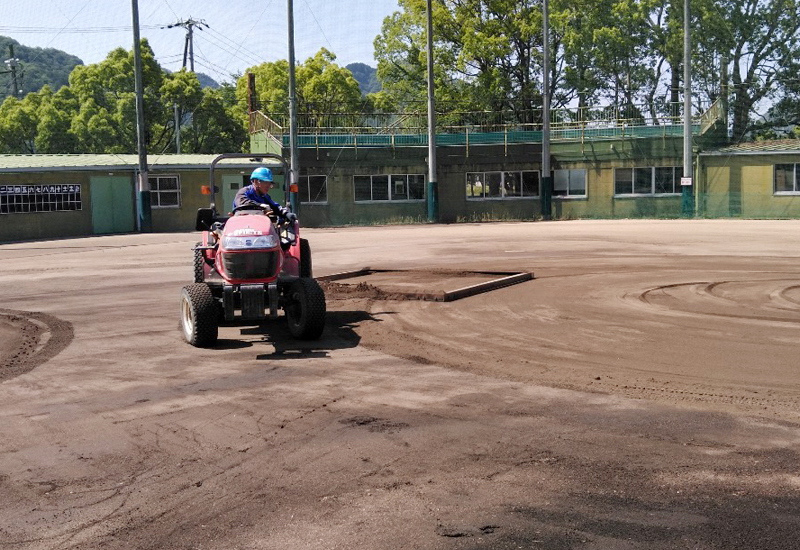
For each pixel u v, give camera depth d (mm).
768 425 6203
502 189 42969
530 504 4777
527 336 9773
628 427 6195
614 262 17938
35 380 8242
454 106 48562
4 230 34344
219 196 39000
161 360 9000
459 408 6805
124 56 54250
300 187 41500
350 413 6727
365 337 9945
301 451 5816
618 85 49656
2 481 5410
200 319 9445
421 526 4527
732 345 9047
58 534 4582
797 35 47500
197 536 4500
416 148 42625
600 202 41812
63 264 21062
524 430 6168
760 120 48344
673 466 5336
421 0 48938
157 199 38094
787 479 5078
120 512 4855
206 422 6582
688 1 37875
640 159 40844
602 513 4629
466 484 5109
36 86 99250
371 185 42406
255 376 8125
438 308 11891
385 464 5508
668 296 12641
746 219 36781
